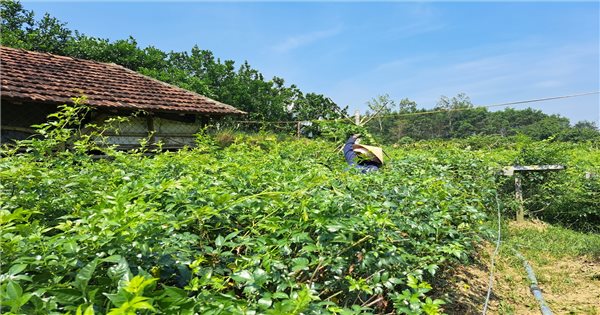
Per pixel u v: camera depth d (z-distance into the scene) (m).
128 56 20.84
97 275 2.03
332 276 2.89
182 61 25.28
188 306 1.72
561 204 8.53
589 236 7.32
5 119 8.23
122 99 9.62
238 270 2.32
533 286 4.79
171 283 2.32
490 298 4.48
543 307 4.27
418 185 4.38
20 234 2.12
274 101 25.02
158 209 2.91
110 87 10.30
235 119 19.83
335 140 10.03
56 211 2.90
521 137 9.69
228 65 24.97
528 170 8.88
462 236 3.96
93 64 12.31
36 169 3.14
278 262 2.38
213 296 1.95
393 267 3.08
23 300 1.54
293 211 2.82
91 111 9.16
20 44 18.59
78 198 3.03
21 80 8.77
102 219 2.16
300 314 1.92
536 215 8.91
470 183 6.66
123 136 9.74
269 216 2.78
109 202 2.41
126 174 3.76
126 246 2.12
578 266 5.70
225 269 2.47
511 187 9.03
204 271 2.22
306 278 2.83
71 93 8.97
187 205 2.56
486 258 5.70
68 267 1.96
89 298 1.73
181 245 2.36
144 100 10.07
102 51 20.19
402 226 3.30
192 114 10.73
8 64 9.65
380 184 4.23
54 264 1.88
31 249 1.97
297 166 4.96
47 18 21.02
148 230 2.20
